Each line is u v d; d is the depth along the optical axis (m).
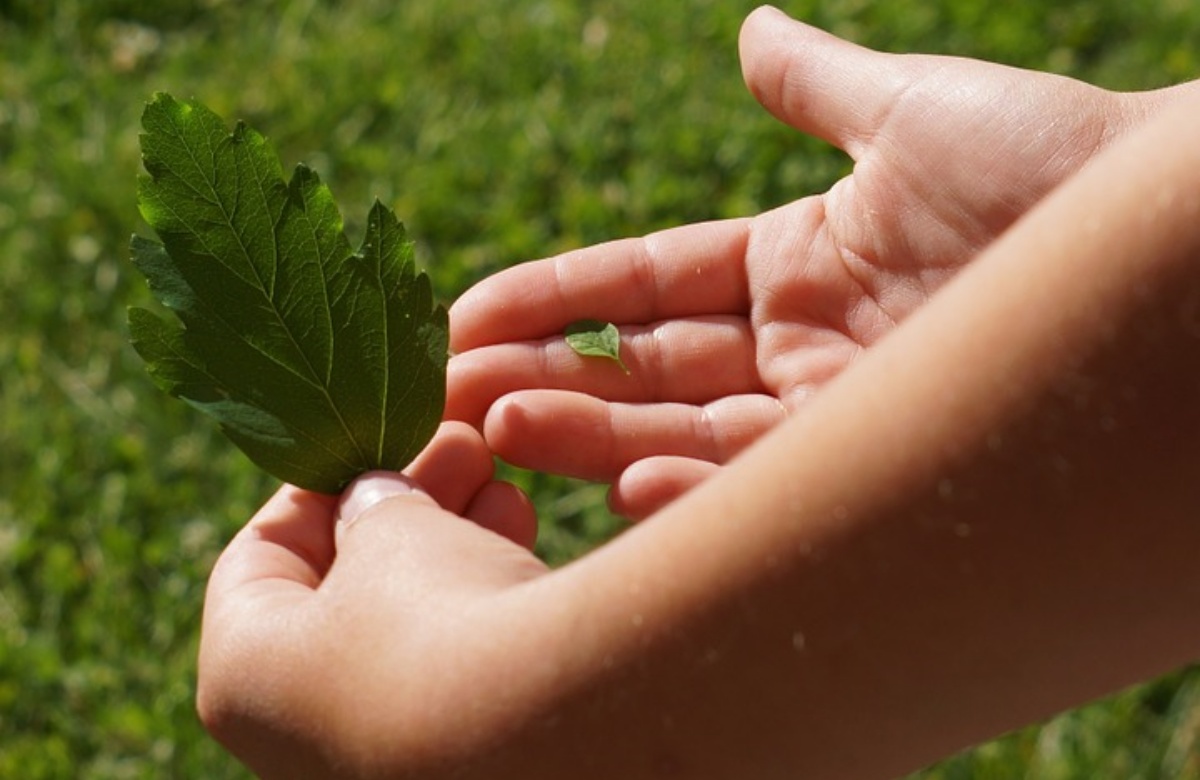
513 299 0.48
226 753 0.56
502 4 0.72
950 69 0.48
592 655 0.36
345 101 0.69
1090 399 0.34
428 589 0.38
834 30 0.71
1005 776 0.55
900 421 0.35
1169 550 0.34
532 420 0.46
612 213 0.66
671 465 0.45
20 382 0.63
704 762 0.36
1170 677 0.57
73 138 0.68
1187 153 0.33
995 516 0.34
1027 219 0.35
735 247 0.49
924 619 0.35
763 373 0.49
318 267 0.41
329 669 0.38
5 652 0.57
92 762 0.56
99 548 0.59
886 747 0.35
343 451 0.42
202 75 0.71
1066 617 0.35
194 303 0.41
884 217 0.48
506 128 0.68
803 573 0.35
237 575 0.41
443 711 0.37
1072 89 0.48
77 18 0.72
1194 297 0.33
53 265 0.65
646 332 0.48
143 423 0.62
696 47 0.70
